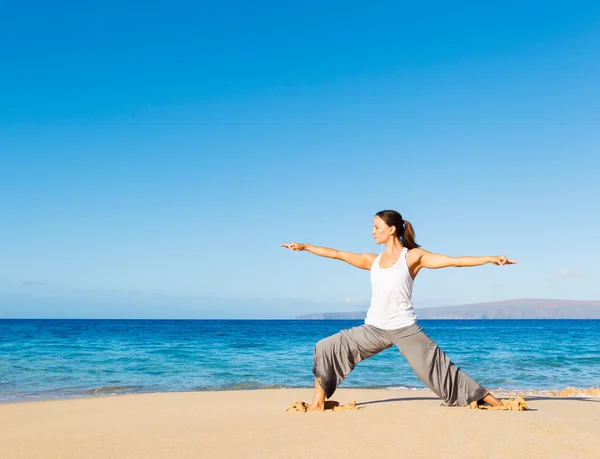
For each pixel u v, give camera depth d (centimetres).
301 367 1628
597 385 1201
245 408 653
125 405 746
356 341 520
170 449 385
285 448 363
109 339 3438
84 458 375
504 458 324
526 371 1502
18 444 443
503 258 449
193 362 1783
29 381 1268
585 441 361
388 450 346
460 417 445
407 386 1152
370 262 529
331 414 502
